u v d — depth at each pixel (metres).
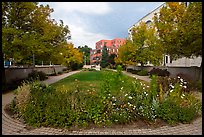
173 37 15.59
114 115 6.32
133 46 32.25
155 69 29.14
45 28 15.90
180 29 15.05
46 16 16.70
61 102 6.61
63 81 21.34
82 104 6.47
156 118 6.64
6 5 14.14
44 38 15.20
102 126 6.09
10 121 6.61
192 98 8.19
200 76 16.62
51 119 6.16
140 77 27.39
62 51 18.45
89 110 6.33
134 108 6.75
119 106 6.90
